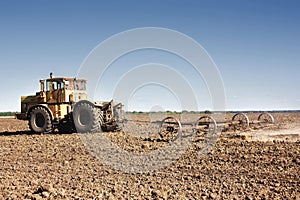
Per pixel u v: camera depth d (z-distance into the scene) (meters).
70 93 16.84
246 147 10.69
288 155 9.20
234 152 9.86
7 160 9.62
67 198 5.76
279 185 6.52
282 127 18.39
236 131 16.38
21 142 13.48
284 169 7.77
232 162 8.63
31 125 16.78
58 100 16.78
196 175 7.47
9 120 34.44
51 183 6.88
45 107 16.72
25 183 6.89
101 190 6.31
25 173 7.91
